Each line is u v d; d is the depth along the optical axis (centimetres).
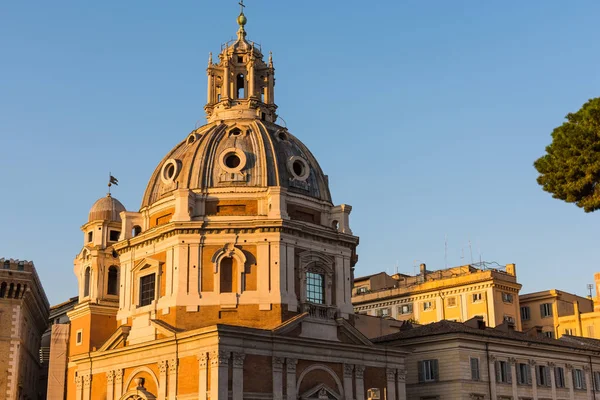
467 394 7231
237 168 6681
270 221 6341
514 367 7738
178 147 7262
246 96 7612
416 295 10706
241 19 7938
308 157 7231
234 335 5725
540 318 10912
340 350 6334
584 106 3888
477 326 7950
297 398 5959
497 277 10150
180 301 6209
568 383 8250
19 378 8238
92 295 7831
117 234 8144
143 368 6200
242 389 5691
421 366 7550
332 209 6956
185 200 6438
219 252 6328
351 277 7081
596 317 10400
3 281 8169
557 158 3878
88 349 7556
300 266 6431
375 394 5672
